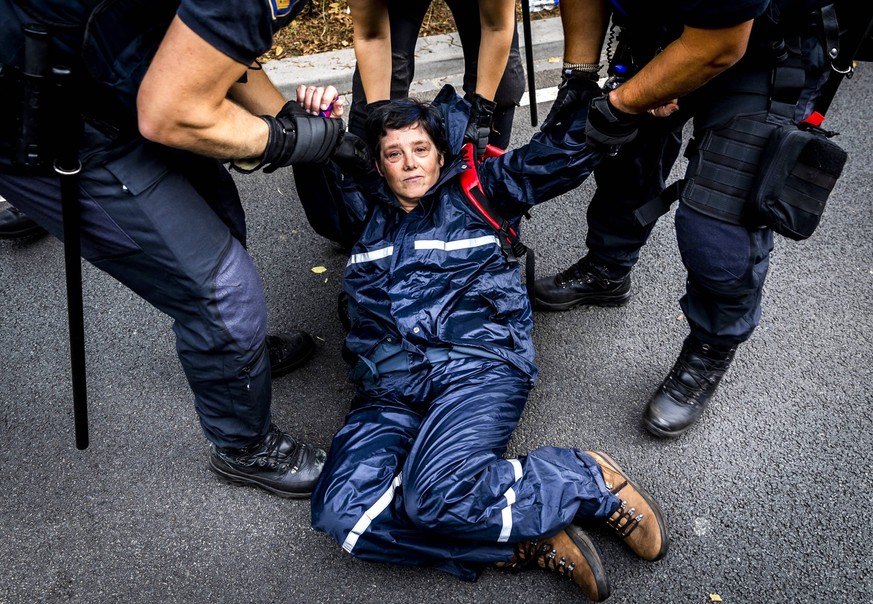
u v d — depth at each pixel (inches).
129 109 49.8
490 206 77.1
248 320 62.9
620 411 85.7
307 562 72.3
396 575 70.7
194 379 66.4
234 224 65.5
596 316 97.8
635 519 67.9
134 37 46.9
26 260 108.0
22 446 83.9
